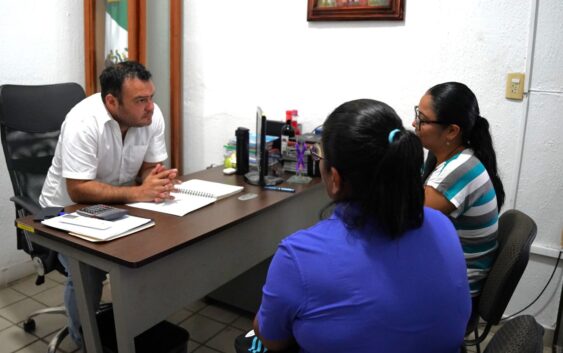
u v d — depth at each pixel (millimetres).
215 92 2779
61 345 1995
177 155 2922
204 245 1530
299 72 2479
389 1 2135
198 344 2066
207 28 2713
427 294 800
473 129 1438
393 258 800
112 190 1709
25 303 2348
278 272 829
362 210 825
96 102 1838
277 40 2506
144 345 1579
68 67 2637
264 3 2500
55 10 2523
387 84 2244
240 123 2734
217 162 2875
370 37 2240
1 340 2033
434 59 2107
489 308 1305
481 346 2021
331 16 2291
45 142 2043
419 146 813
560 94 1879
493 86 2002
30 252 1833
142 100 1733
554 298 2043
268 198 1867
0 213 2461
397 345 781
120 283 1276
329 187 891
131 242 1357
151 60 2826
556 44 1853
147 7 2729
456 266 858
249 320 2273
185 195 1850
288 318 838
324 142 871
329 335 781
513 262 1248
